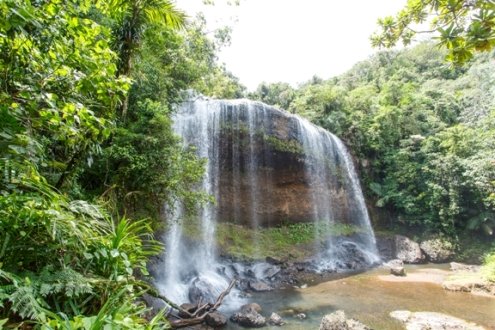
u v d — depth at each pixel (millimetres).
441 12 3145
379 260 17609
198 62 13359
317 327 8617
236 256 14500
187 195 8977
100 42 3816
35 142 3113
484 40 2504
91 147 4613
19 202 2691
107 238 3275
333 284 13039
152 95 9242
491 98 23016
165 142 8297
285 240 17078
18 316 2488
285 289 12211
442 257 17969
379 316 9461
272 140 17922
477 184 18281
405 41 3662
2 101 3135
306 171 18969
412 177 20891
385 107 23812
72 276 2670
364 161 22797
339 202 20422
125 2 5848
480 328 8633
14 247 2645
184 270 12461
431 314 9422
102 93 3982
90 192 7211
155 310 7801
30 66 3375
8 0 2619
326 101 24500
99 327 2086
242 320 8719
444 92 26609
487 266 14602
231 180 16594
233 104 17188
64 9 3635
